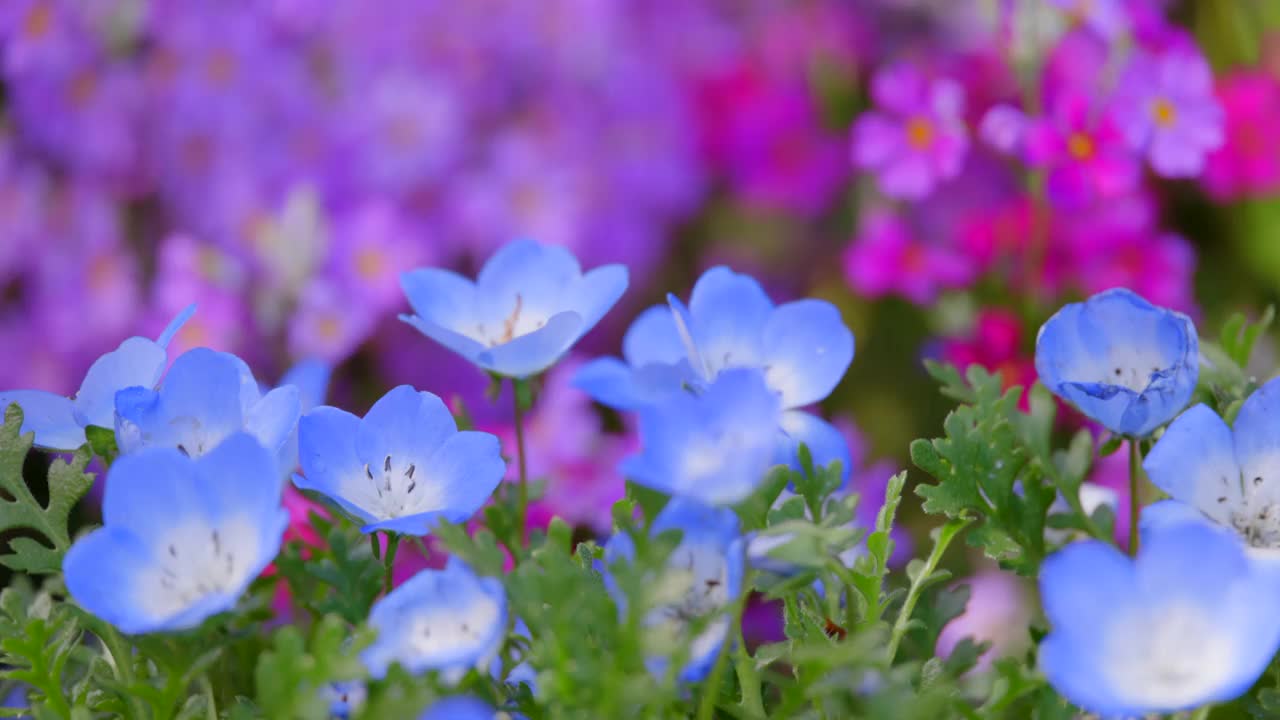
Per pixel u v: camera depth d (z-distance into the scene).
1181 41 1.13
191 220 1.48
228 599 0.60
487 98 1.47
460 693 0.60
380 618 0.60
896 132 1.28
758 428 0.60
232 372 0.62
